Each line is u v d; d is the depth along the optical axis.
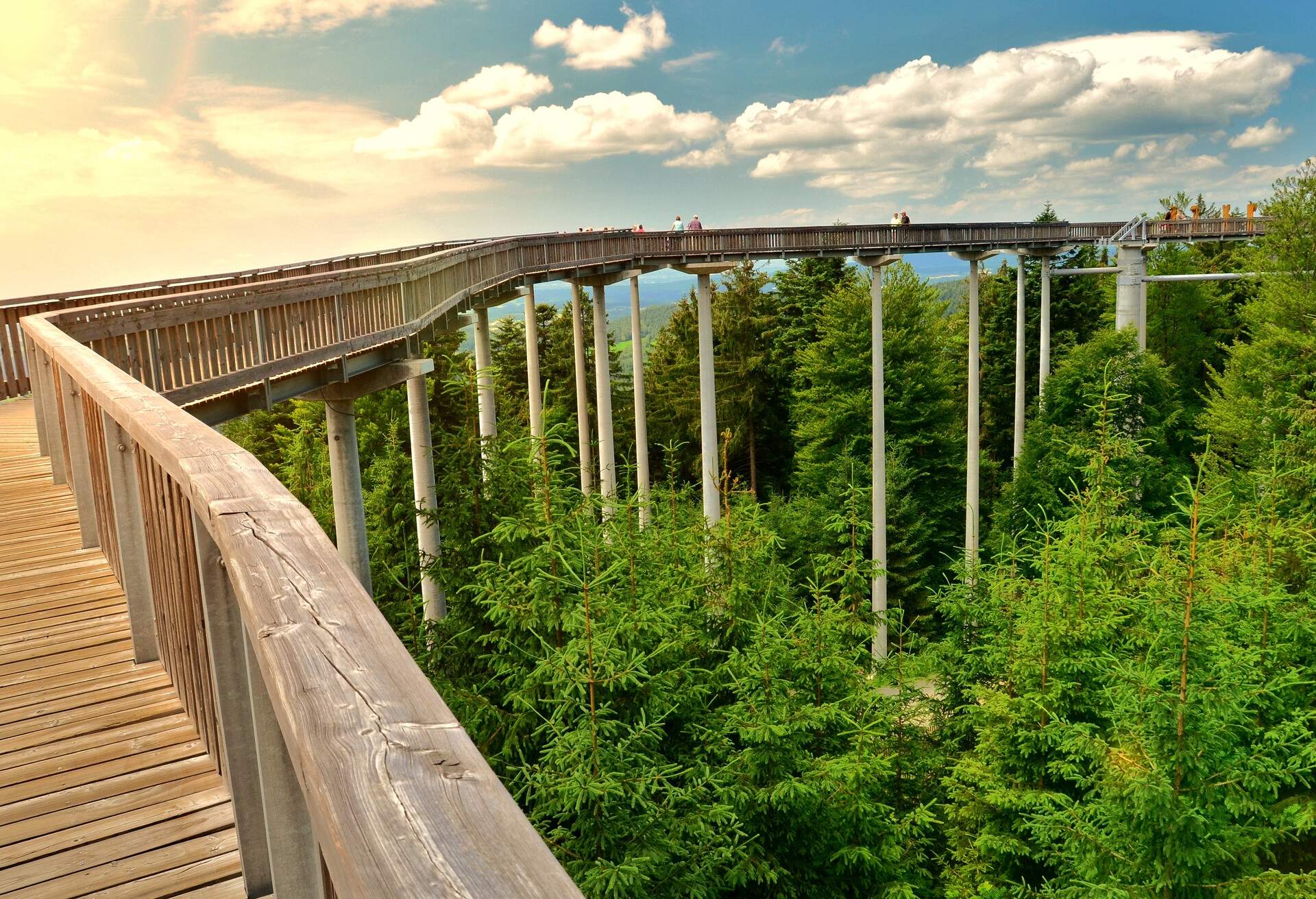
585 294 51.34
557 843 6.26
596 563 8.45
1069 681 8.88
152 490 3.78
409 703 1.22
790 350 45.22
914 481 36.31
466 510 9.80
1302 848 8.76
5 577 5.95
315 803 1.09
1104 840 7.03
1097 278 47.12
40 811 3.44
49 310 14.77
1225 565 9.68
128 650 4.86
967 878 8.69
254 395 10.84
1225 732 6.91
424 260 14.79
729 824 7.41
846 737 8.94
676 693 8.29
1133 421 28.94
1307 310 29.59
